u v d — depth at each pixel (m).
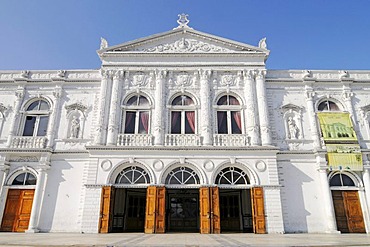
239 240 12.29
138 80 20.41
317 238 13.47
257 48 20.97
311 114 20.12
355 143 19.14
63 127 20.06
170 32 21.42
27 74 21.58
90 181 17.50
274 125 19.95
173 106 19.77
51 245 9.90
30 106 20.89
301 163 18.94
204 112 19.27
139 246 9.77
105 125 19.09
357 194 18.52
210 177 17.58
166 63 20.70
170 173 18.02
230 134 18.84
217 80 20.50
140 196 22.55
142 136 18.73
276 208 17.09
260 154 18.14
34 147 19.22
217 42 21.47
